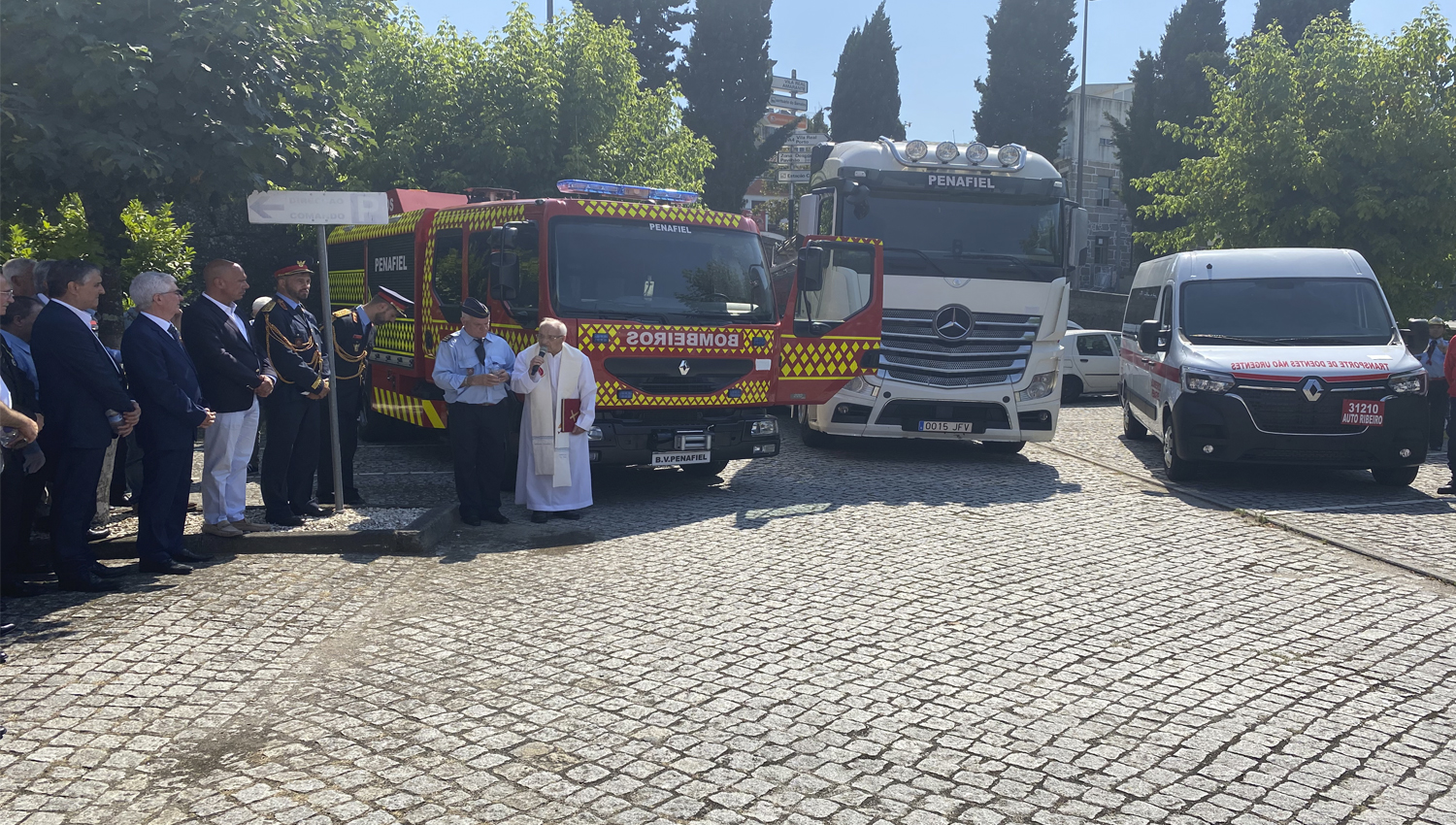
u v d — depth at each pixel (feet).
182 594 21.40
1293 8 145.79
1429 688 16.90
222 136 24.22
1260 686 16.93
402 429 44.78
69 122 23.20
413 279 38.24
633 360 31.07
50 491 25.03
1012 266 41.68
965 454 44.29
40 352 21.04
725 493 34.04
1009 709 15.90
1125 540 27.45
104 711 15.37
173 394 22.29
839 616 20.40
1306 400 35.09
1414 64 67.56
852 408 41.88
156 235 40.93
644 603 21.25
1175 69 147.13
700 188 84.99
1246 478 38.37
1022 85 168.55
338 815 12.41
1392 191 67.97
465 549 25.88
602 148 70.95
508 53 67.77
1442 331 48.39
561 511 29.60
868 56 177.78
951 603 21.39
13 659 17.47
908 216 41.70
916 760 14.10
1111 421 60.44
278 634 19.02
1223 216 75.25
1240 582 23.26
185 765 13.73
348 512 28.17
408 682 16.74
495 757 14.03
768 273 34.32
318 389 26.43
